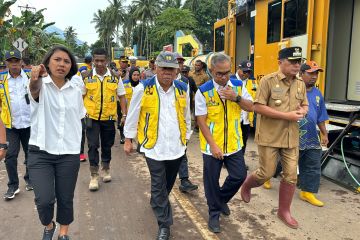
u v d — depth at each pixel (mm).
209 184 3895
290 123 3951
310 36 6125
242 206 4617
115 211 4543
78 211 4543
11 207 4707
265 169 4082
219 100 3732
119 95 5582
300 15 6375
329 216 4316
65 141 3246
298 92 3920
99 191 5270
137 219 4309
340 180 5461
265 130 4020
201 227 4047
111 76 5332
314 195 4957
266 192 5105
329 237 3805
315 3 6098
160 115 3666
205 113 3764
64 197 3342
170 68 3564
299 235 3850
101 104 5219
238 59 9703
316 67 4594
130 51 27266
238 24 9656
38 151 3182
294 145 3982
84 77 5223
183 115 3787
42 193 3150
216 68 3625
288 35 6785
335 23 6688
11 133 4887
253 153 7242
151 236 3887
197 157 7148
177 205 4707
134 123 3803
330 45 6742
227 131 3777
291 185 4031
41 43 29797
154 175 3697
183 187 5160
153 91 3654
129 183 5625
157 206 3695
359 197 4906
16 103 4832
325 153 5766
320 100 4734
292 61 3779
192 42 17547
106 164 5648
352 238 3783
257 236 3834
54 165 3273
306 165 4637
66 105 3244
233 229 4000
